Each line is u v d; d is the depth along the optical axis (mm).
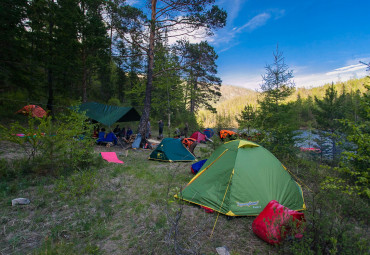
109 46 15539
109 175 6172
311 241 2795
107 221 3686
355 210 3791
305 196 5039
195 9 10180
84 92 17297
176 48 12789
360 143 3838
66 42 15445
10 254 2701
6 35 12023
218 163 4832
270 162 4738
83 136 6914
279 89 10758
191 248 2990
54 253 2719
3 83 13008
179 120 26516
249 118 10938
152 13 11172
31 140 5695
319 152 8883
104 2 10367
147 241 3152
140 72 21938
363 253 2496
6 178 5004
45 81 15469
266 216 3332
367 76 5180
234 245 3174
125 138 12789
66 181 5316
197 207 4434
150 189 5301
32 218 3598
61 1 15211
